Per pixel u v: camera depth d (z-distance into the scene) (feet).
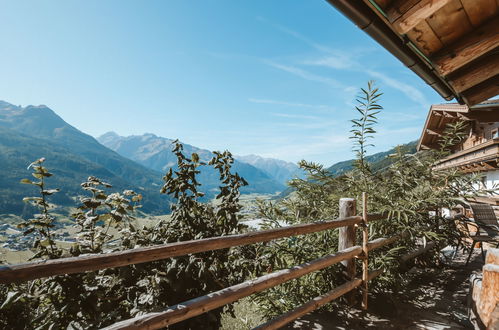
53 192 6.97
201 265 7.17
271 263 9.12
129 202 7.94
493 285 7.20
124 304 7.54
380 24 6.23
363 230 9.96
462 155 27.07
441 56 7.18
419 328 9.10
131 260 4.86
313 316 9.99
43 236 6.60
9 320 6.48
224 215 9.13
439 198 12.55
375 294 11.36
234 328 11.72
